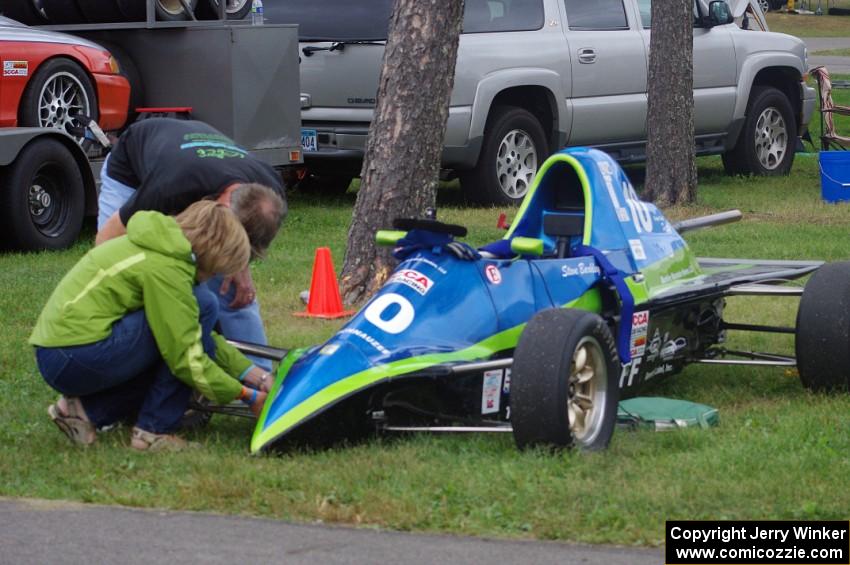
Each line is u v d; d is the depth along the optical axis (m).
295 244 13.63
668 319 7.81
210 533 5.32
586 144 17.36
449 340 6.55
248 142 14.88
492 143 16.17
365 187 10.72
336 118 15.78
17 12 15.09
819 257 12.59
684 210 15.94
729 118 19.16
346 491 5.70
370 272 10.72
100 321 6.24
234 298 7.16
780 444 6.46
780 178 19.91
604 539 5.20
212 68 14.68
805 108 20.67
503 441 6.51
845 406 7.39
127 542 5.23
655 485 5.75
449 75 10.68
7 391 7.72
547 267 7.16
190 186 6.73
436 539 5.24
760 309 10.45
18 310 10.19
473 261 6.86
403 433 6.59
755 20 24.06
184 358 6.22
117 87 14.16
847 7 70.75
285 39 15.17
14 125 13.05
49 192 13.23
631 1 17.97
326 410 6.04
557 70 16.75
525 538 5.25
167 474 6.03
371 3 15.62
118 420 6.77
